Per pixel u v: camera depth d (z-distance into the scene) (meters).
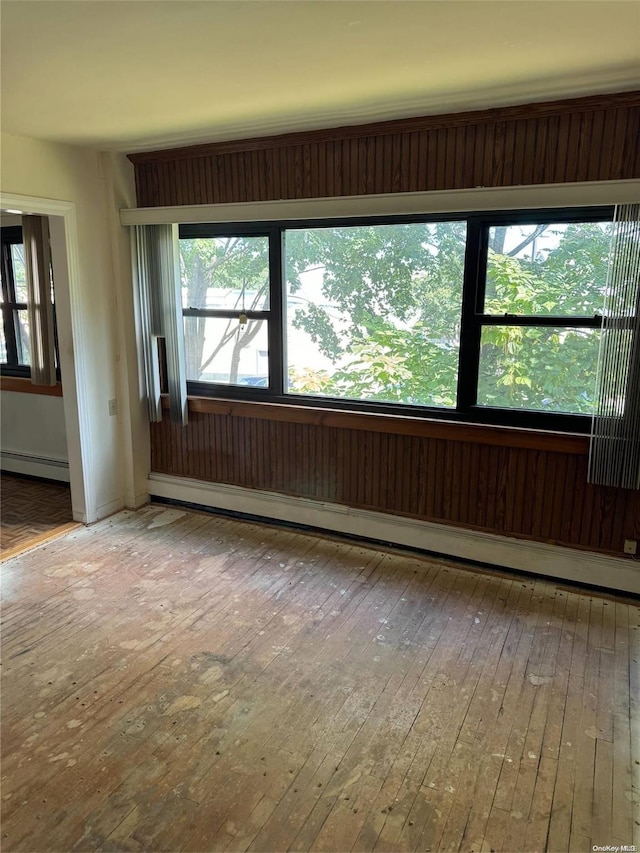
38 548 3.67
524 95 2.67
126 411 4.18
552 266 3.04
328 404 3.75
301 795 1.92
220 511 4.25
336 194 3.31
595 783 1.97
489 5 1.72
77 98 2.62
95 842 1.76
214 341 4.07
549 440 3.12
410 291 3.41
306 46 2.03
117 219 3.89
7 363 5.00
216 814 1.85
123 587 3.21
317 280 3.65
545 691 2.42
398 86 2.52
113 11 1.72
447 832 1.79
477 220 3.13
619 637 2.79
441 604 3.08
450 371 3.41
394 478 3.63
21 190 3.34
